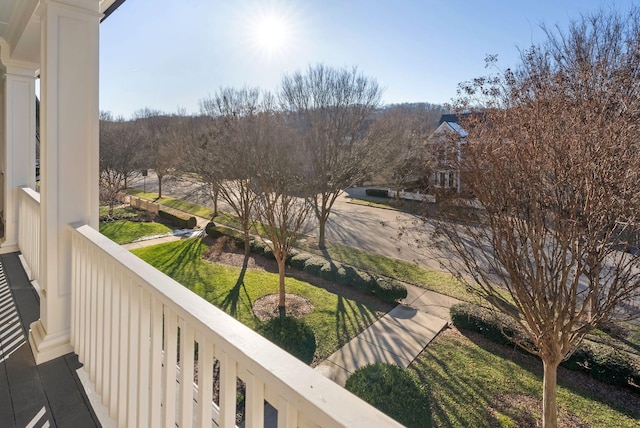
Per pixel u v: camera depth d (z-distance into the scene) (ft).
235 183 32.89
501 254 12.53
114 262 4.68
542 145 11.34
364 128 36.40
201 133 38.37
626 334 16.94
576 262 11.43
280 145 27.20
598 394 14.69
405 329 19.84
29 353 6.83
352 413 1.78
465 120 14.14
